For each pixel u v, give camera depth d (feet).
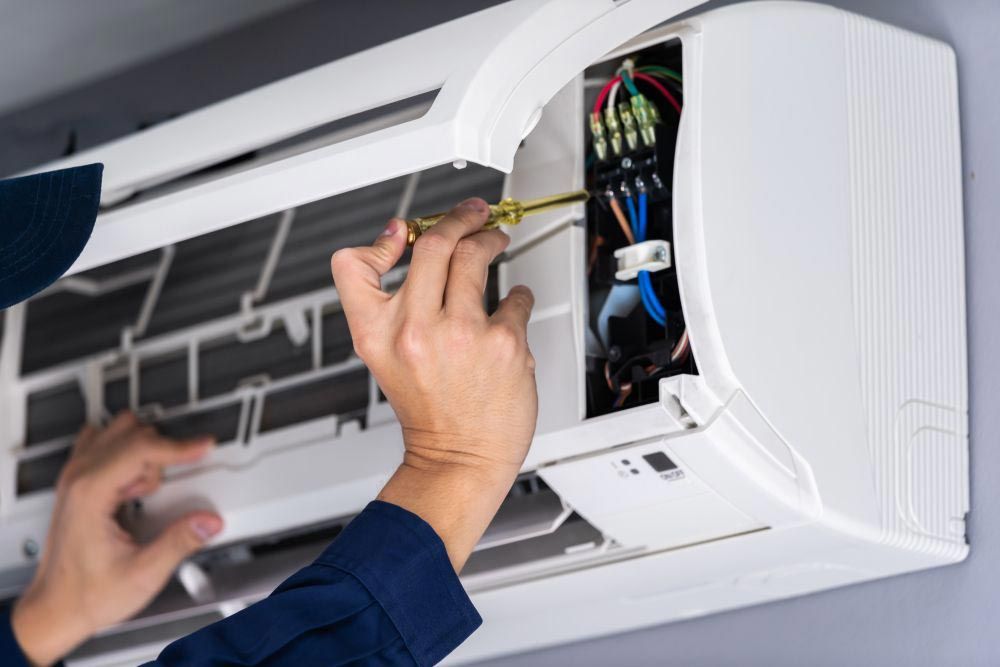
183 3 6.50
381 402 4.77
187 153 4.17
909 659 4.58
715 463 3.78
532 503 4.47
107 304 5.70
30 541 5.60
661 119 4.17
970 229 4.69
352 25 6.39
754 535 4.10
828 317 3.98
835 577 4.59
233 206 3.78
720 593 4.76
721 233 3.77
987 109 4.73
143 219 3.96
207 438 5.14
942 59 4.66
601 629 5.20
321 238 5.18
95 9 6.49
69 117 7.42
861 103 4.26
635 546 4.35
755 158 3.89
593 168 4.26
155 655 5.55
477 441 3.41
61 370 5.71
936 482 4.31
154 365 5.49
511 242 4.29
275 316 5.20
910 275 4.32
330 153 3.56
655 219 4.11
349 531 3.28
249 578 5.21
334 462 4.80
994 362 4.54
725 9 3.99
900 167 4.36
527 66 3.52
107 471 5.24
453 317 3.40
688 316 3.74
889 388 4.15
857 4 5.13
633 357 4.04
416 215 4.90
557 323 4.11
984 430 4.51
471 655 5.57
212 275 5.44
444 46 3.65
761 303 3.82
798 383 3.86
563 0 3.59
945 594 4.53
